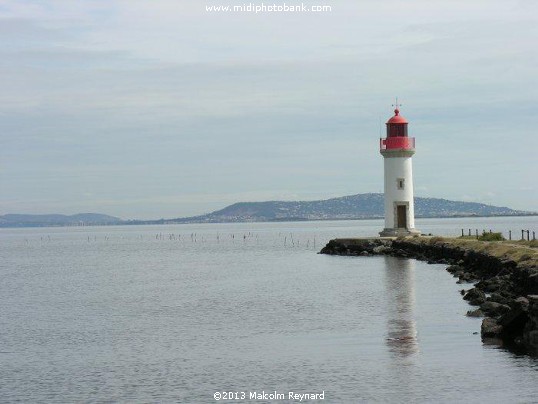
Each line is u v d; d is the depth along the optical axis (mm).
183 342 44875
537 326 39438
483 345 40219
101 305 64312
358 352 40219
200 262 120625
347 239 118562
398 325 47500
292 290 69750
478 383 33469
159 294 71375
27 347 44812
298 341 43812
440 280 72000
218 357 40438
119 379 36531
